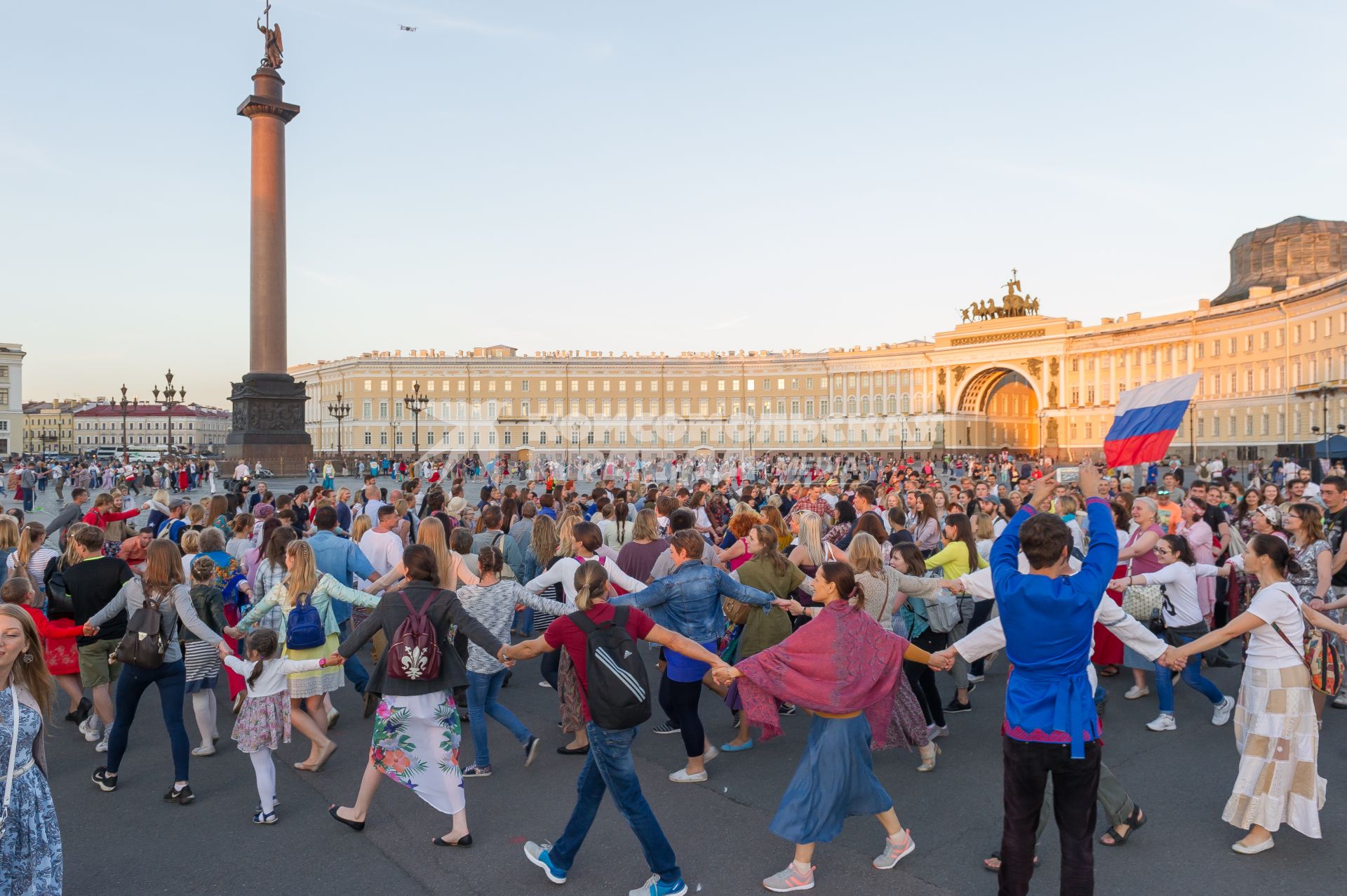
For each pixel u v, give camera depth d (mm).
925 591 8031
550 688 11414
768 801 7383
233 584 10180
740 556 10328
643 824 5566
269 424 50594
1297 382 77875
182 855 6402
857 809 5859
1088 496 5324
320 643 7945
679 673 7746
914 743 7984
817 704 5652
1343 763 8070
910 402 123938
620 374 132750
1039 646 4945
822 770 5742
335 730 9516
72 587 8609
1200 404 91688
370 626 6535
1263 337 83312
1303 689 6227
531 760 8281
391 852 6434
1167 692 9156
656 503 14977
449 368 130875
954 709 10211
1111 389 102938
